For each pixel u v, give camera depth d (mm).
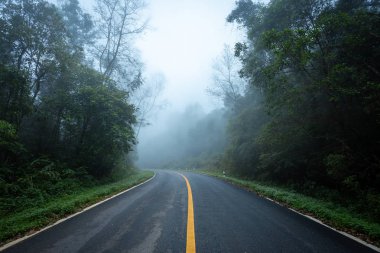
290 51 10742
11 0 14016
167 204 9281
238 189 14922
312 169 14164
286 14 15258
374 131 10969
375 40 10711
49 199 10359
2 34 13148
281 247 4832
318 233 5801
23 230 5891
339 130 12266
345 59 11359
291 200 9852
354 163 10516
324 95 12430
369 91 9695
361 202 9328
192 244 4926
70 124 16797
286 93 12016
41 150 15711
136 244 4918
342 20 10438
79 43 27781
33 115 14984
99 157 16953
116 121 17234
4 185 10383
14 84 12383
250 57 18719
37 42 13945
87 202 9688
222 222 6668
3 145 12148
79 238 5285
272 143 15641
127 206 8875
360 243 5145
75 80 16984
